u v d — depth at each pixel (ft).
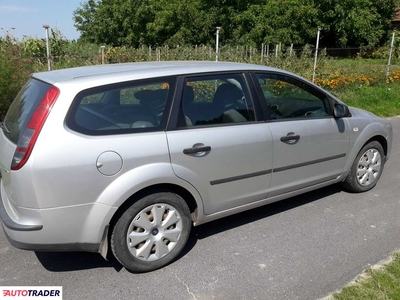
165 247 10.32
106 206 9.15
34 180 8.52
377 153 15.55
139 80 9.89
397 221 13.15
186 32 80.33
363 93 36.32
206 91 10.87
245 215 13.60
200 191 10.61
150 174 9.50
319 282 9.73
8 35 29.53
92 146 8.95
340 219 13.28
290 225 12.84
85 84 9.25
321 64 39.60
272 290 9.46
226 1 77.36
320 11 80.23
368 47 84.94
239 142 11.07
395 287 9.37
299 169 12.90
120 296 9.25
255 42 71.92
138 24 93.61
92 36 104.42
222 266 10.49
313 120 13.06
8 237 9.19
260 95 11.93
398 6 101.76
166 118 10.05
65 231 9.02
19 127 9.32
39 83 10.02
